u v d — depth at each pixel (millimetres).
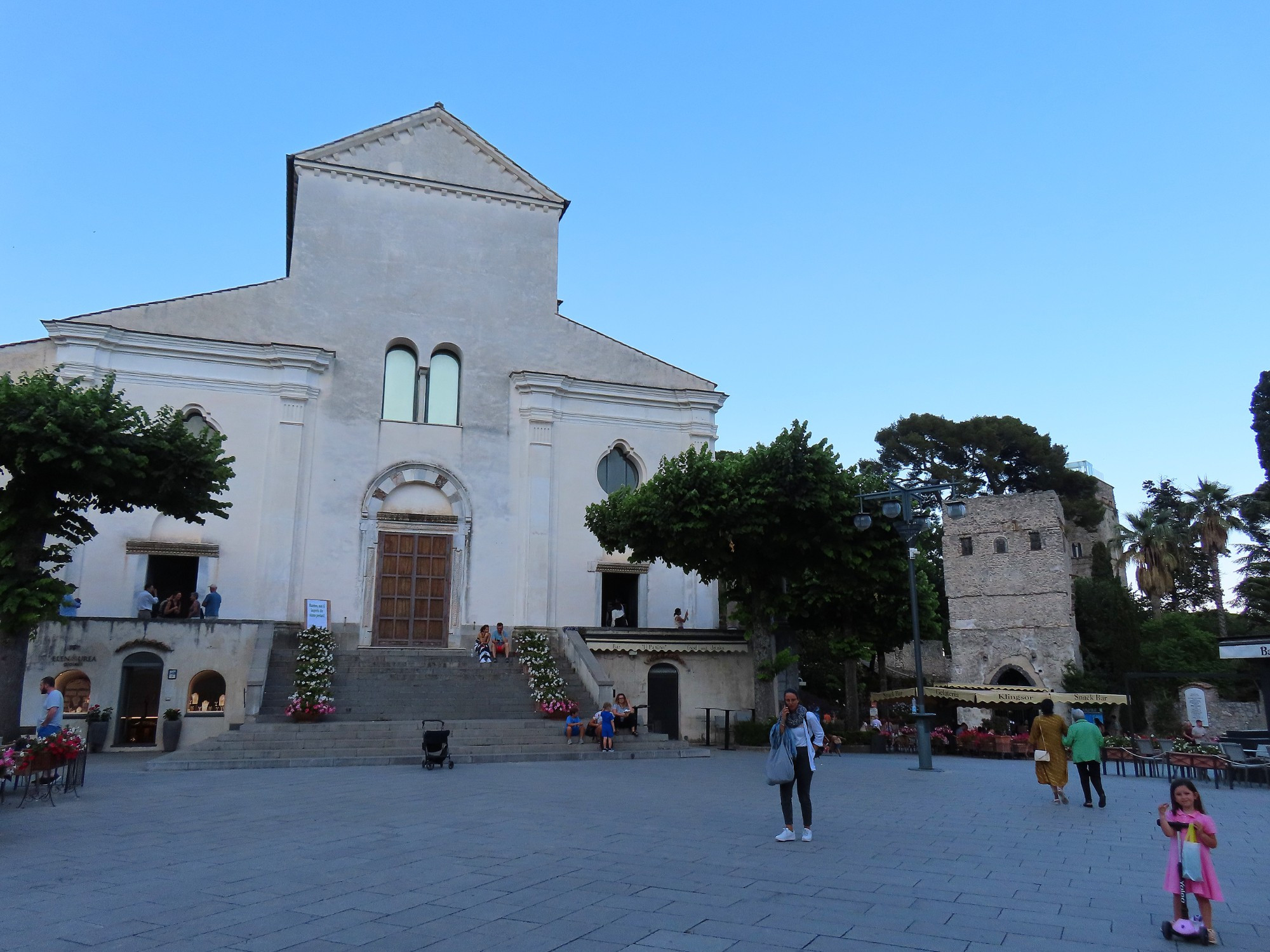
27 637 18422
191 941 6039
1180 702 39562
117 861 8703
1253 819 12781
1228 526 46938
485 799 13320
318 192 30406
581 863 8609
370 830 10547
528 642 26719
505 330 31516
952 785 16172
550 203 33031
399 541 28969
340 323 29641
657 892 7445
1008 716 40438
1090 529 54844
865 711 44625
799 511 24562
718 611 31641
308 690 21969
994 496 43375
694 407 32781
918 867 8594
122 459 18547
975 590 43031
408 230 31141
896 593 31484
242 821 11219
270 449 27812
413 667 25719
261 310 28906
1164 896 7547
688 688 28797
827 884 7785
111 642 23109
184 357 27578
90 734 22016
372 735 20688
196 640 23750
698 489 24828
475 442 30266
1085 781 13461
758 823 11203
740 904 7039
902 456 58531
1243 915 7109
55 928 6344
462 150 32344
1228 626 48344
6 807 12359
